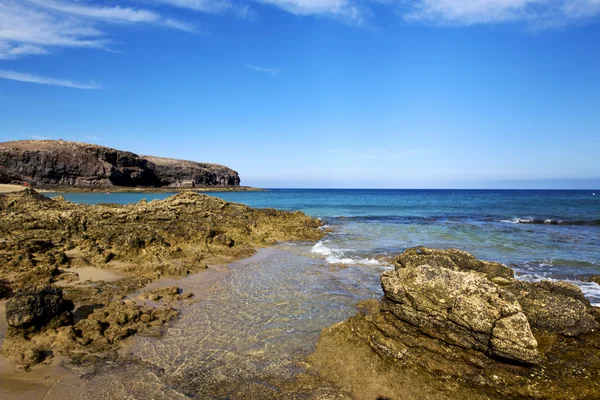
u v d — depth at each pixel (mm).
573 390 5883
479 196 113062
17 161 87562
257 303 10906
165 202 26953
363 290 12336
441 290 7297
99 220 20156
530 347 6207
